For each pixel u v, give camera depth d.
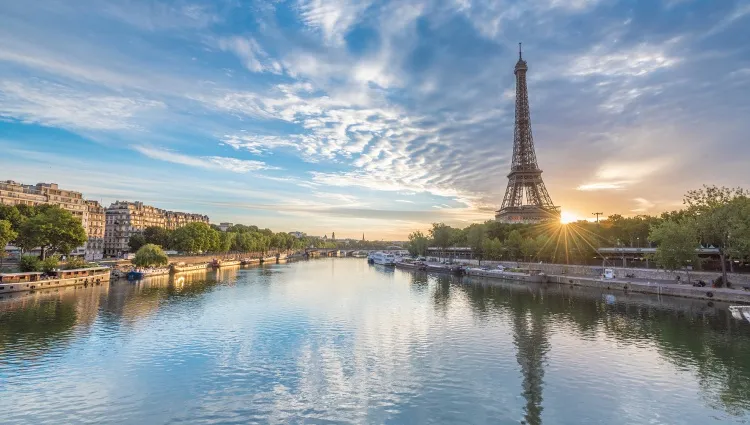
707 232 102.12
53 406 43.69
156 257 179.88
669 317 82.44
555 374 52.66
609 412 42.53
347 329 75.44
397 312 92.12
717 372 52.69
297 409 43.28
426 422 40.62
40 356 58.88
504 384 49.56
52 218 143.25
